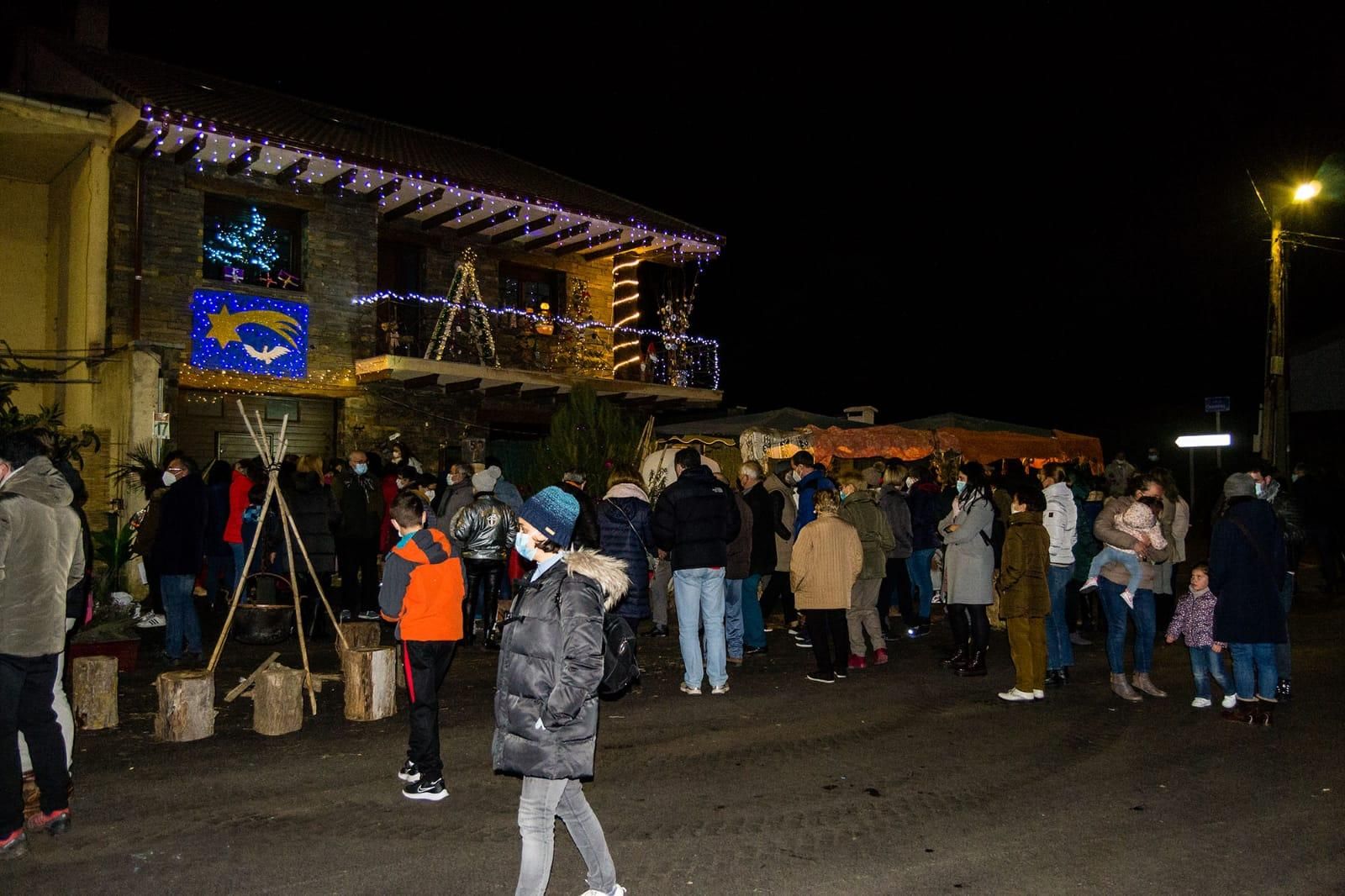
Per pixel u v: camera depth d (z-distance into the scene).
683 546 8.21
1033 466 18.88
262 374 14.91
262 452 7.87
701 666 8.32
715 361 21.42
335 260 15.84
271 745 6.55
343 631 8.18
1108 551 8.19
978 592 8.88
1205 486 24.67
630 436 13.42
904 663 9.64
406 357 15.35
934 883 4.46
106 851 4.74
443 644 5.59
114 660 6.96
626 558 8.73
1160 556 8.11
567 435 13.16
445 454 17.22
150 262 13.97
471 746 6.57
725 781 5.92
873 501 9.63
